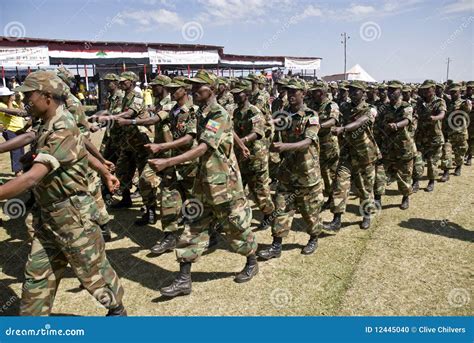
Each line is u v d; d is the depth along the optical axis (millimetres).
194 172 4383
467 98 8648
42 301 2660
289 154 4340
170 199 4609
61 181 2557
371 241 4910
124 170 6070
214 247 4867
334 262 4359
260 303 3586
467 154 9375
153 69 17734
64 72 5652
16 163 8117
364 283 3879
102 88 16328
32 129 3686
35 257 2633
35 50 12680
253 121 4961
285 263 4359
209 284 3939
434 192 7086
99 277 2846
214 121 3414
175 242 4777
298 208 4469
